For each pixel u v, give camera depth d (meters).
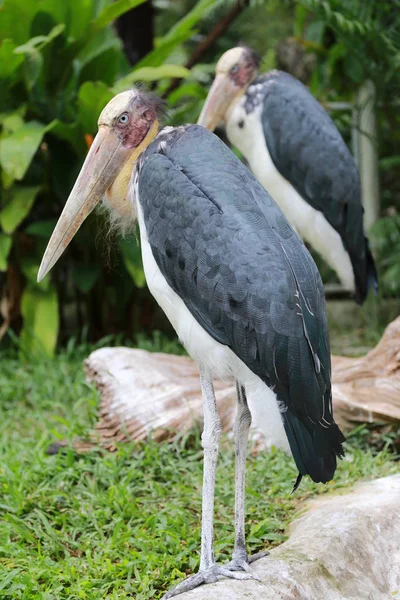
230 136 6.96
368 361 5.72
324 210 6.68
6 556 4.12
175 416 5.40
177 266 3.55
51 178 8.17
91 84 7.27
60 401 6.84
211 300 3.48
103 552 4.11
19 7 7.57
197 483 4.91
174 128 3.82
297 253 3.56
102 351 5.95
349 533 3.85
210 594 3.25
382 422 5.34
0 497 4.75
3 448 5.59
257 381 3.49
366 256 6.95
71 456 5.10
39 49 7.50
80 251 8.36
